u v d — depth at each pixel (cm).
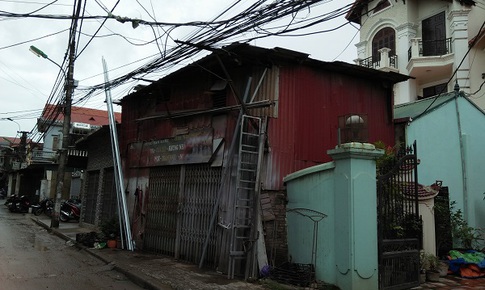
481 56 1753
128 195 1254
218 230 839
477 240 1023
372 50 2183
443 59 1819
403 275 678
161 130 1127
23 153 3834
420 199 836
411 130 1023
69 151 1984
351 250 616
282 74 839
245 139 810
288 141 825
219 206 842
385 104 1016
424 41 1952
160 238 1047
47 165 2598
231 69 899
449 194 1066
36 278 751
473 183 1105
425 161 1035
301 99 859
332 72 921
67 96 1673
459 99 1144
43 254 1047
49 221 1970
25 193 3766
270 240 773
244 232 769
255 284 688
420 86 1975
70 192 2883
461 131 1122
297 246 751
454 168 1093
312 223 717
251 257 730
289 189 788
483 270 786
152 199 1112
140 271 802
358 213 632
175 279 727
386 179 685
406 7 2006
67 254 1069
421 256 773
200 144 940
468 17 1830
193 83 1026
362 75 957
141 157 1202
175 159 1023
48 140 3438
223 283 694
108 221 1246
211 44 727
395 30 2050
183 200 977
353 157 641
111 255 1009
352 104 943
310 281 670
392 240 670
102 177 1573
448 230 909
